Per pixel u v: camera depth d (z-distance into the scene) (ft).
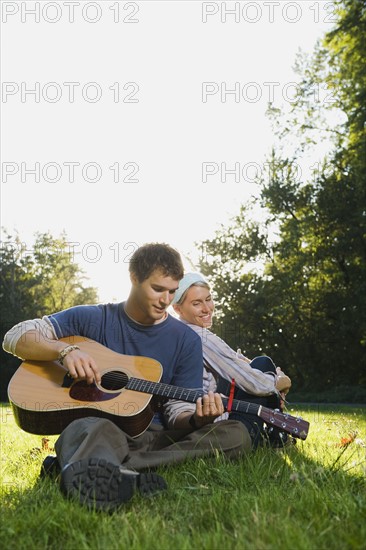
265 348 107.55
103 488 8.51
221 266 112.16
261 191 98.84
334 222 93.91
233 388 12.61
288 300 102.01
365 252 93.45
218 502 8.59
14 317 142.10
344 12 76.33
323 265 97.71
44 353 12.07
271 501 8.50
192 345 12.77
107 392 11.94
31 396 11.90
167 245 12.41
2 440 21.42
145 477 9.09
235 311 108.58
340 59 81.92
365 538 6.86
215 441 11.50
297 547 6.64
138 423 11.69
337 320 100.37
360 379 102.89
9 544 7.33
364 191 84.23
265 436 13.39
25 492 9.89
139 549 6.84
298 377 107.76
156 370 12.30
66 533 7.64
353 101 78.02
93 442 9.82
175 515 8.34
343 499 8.22
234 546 6.91
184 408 12.06
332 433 20.65
